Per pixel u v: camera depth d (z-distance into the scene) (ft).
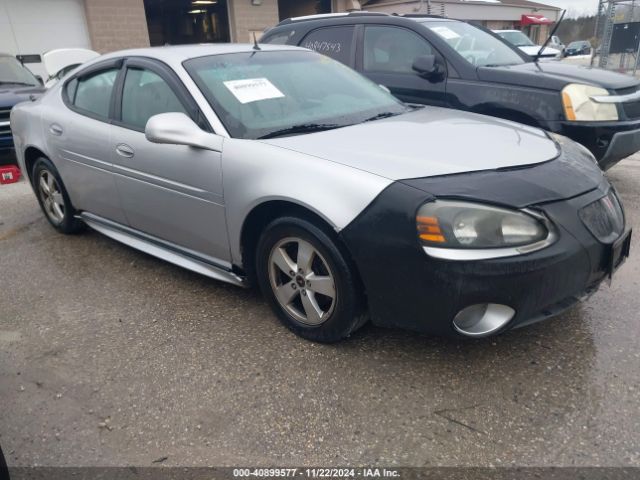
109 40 48.70
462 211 7.42
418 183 7.79
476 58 17.24
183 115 9.97
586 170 8.83
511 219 7.43
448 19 19.20
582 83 15.21
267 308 10.71
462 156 8.59
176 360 9.15
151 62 11.50
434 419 7.57
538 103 15.35
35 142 14.55
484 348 9.08
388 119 10.93
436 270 7.47
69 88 14.08
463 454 6.97
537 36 105.19
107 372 8.92
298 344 9.43
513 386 8.16
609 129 14.87
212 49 11.87
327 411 7.81
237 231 9.75
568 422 7.40
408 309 7.97
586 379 8.21
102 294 11.69
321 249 8.60
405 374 8.52
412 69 17.22
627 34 44.75
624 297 10.50
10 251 14.46
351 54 19.06
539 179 8.04
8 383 8.76
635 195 17.03
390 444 7.19
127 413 7.95
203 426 7.64
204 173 9.95
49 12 45.91
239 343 9.55
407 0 72.59
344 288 8.51
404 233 7.61
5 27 44.16
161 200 11.11
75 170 13.42
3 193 20.52
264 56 12.14
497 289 7.38
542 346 9.07
